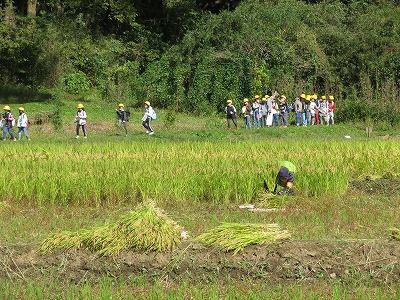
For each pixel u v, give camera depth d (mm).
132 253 10180
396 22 41281
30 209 14805
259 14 42938
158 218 10445
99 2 48031
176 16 49844
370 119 35406
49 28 44219
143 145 22391
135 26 48312
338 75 40250
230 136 30328
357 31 41875
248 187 15469
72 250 10281
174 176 15773
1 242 11023
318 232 12039
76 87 42812
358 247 10219
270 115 34938
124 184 15656
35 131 32594
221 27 42719
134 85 43250
